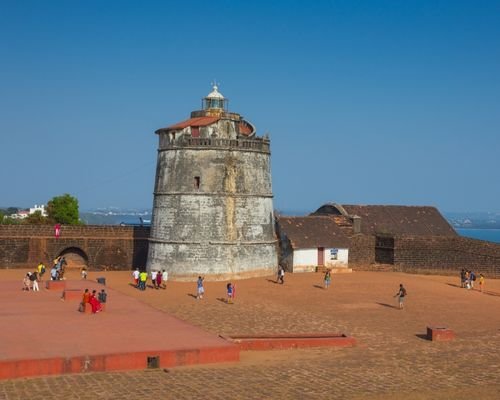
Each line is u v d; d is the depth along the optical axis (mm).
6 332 31219
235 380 23719
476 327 38375
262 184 63562
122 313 37812
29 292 46656
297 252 65938
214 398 21109
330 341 32781
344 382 23234
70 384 23281
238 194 61438
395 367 25859
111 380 23984
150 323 34469
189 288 54562
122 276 63281
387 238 68875
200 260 59969
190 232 60438
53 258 68188
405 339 34469
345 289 53594
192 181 60969
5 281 53781
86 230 69375
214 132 61875
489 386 22719
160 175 63406
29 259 67500
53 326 33062
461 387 22562
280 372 25047
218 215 60594
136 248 70562
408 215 78375
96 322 34531
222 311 42656
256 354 30672
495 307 46250
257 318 40156
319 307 44781
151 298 48406
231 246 60500
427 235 73250
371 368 25641
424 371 25094
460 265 66812
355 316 41469
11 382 23719
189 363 27750
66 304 40969
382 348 31781
